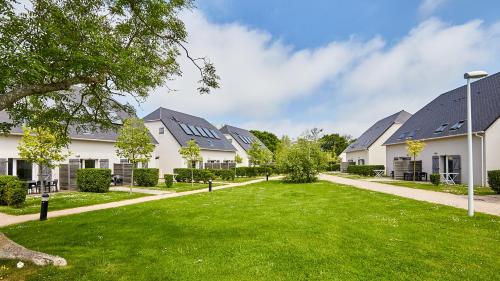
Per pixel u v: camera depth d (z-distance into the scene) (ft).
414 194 48.83
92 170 58.29
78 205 41.60
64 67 18.02
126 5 21.50
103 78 21.09
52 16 19.07
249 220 29.35
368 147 123.44
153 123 105.40
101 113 27.58
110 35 22.65
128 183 74.28
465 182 68.44
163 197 50.70
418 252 19.17
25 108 23.26
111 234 24.68
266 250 19.79
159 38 25.81
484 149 62.75
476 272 16.10
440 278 15.42
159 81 26.23
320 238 22.45
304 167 81.87
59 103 25.96
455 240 21.80
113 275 16.16
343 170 155.74
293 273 16.12
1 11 16.66
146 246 21.24
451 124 76.38
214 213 33.50
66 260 18.45
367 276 15.67
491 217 29.14
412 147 77.20
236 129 175.22
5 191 40.57
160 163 103.60
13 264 17.67
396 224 26.71
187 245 21.26
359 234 23.48
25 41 17.94
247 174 118.93
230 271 16.47
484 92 75.10
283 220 28.99
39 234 25.08
